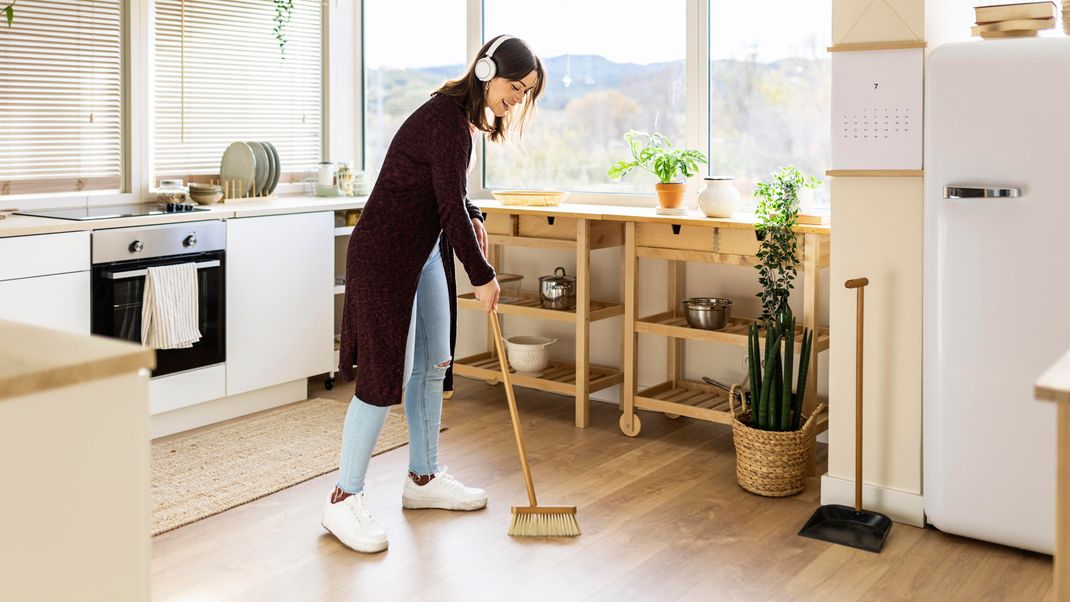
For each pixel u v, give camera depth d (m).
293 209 4.20
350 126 5.14
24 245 3.27
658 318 3.98
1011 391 2.65
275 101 4.80
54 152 3.93
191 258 3.80
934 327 2.75
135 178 4.18
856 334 2.86
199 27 4.42
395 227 2.73
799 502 3.15
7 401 1.13
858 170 2.90
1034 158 2.55
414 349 3.00
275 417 4.09
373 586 2.57
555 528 2.89
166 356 3.74
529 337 4.43
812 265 3.36
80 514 1.21
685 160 3.78
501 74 2.75
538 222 4.06
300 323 4.28
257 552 2.78
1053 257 2.55
